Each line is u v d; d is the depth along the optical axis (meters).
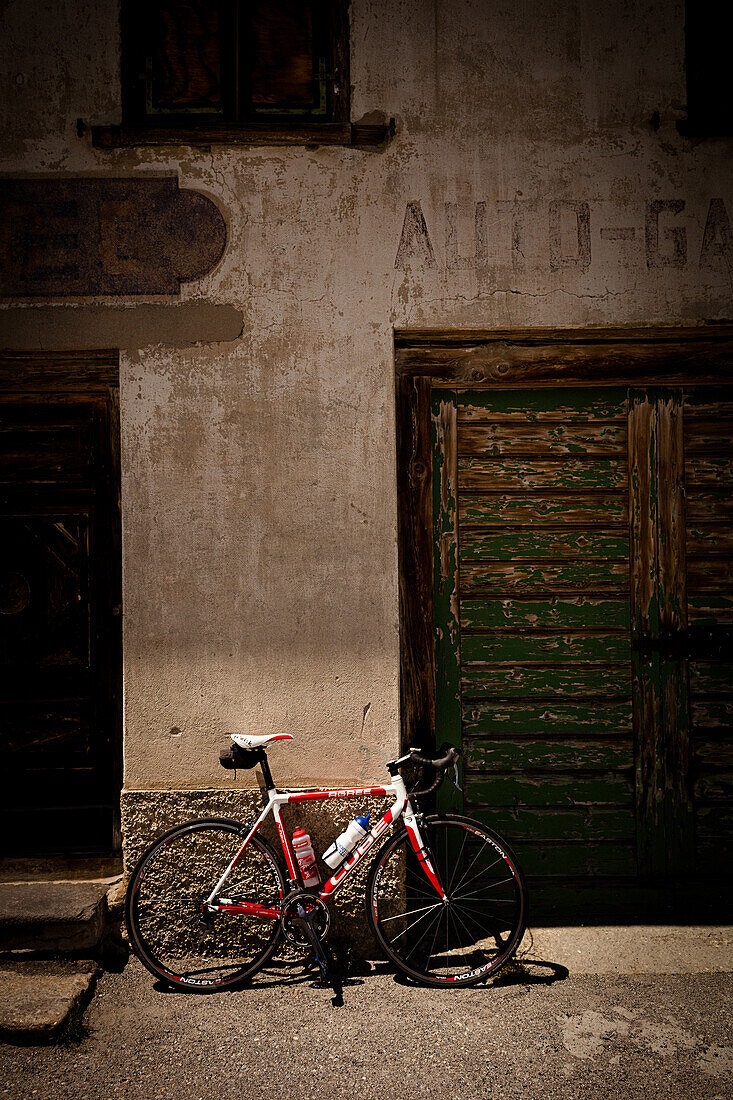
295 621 3.76
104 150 3.77
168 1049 2.95
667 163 3.83
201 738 3.73
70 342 3.77
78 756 3.97
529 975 3.46
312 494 3.77
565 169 3.82
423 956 3.63
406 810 3.50
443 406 3.95
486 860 3.93
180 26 3.84
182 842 3.64
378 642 3.76
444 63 3.79
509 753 3.98
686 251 3.84
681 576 3.97
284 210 3.78
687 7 3.84
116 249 3.77
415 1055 2.89
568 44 3.82
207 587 3.75
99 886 3.73
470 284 3.80
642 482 3.99
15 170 3.76
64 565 3.97
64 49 3.77
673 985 3.36
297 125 3.77
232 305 3.77
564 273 3.82
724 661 3.96
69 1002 3.13
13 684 3.96
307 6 3.85
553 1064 2.83
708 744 3.96
